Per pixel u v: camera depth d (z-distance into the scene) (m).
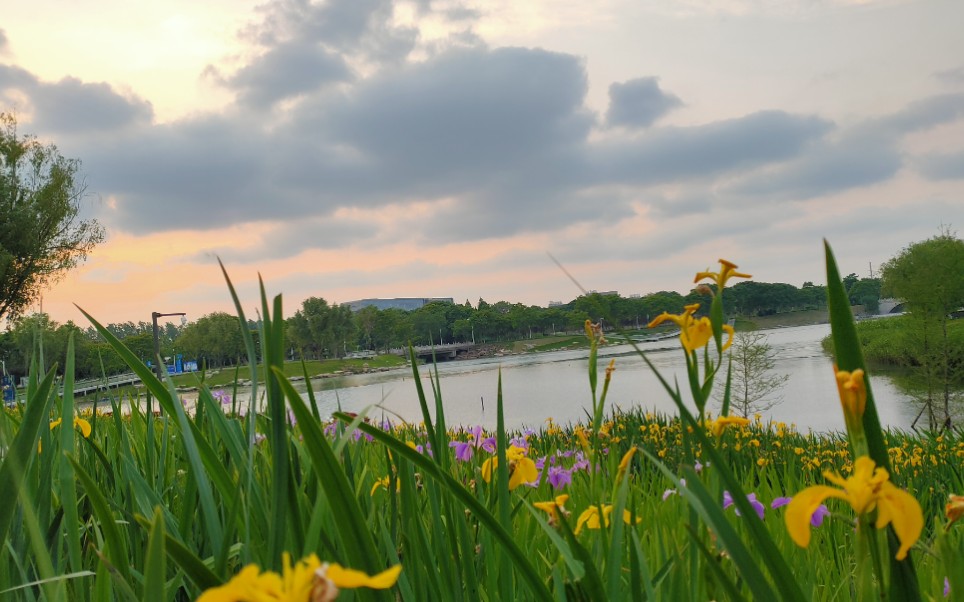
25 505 0.79
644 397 25.81
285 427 0.82
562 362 75.56
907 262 24.17
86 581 1.32
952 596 0.81
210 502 0.96
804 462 6.91
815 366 38.12
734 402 17.78
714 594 1.07
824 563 2.25
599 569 1.29
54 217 39.25
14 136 38.72
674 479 0.77
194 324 34.84
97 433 2.25
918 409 21.31
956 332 19.97
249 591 0.41
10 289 37.34
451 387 39.94
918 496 5.00
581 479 2.79
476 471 1.76
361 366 94.81
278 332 0.83
